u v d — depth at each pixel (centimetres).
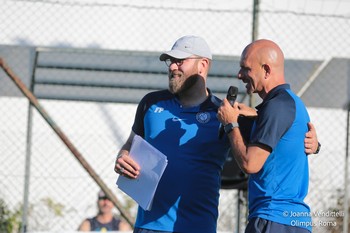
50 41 2903
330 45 2947
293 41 2933
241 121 1432
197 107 1542
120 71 2914
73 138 3005
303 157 1391
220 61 2880
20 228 2858
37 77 2922
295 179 1377
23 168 2969
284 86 1385
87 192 2975
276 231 1348
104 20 2925
